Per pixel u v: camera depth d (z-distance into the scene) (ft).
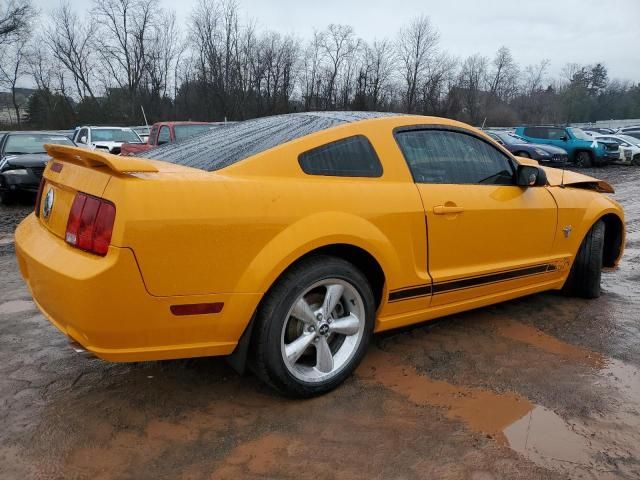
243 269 8.20
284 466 7.62
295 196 8.74
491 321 13.29
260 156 8.92
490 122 189.57
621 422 8.82
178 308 7.86
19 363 10.69
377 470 7.56
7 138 37.29
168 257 7.61
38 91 168.96
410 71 178.81
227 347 8.52
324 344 9.36
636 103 250.57
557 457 7.88
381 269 9.78
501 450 8.01
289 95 162.40
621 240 15.87
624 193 43.16
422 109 179.52
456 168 11.38
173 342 8.11
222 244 7.97
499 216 11.67
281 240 8.41
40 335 12.09
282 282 8.65
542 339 12.21
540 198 12.82
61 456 7.79
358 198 9.43
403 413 8.99
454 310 11.57
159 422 8.67
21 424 8.56
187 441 8.16
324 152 9.44
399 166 10.29
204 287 7.95
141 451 7.92
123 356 7.85
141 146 43.06
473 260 11.44
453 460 7.77
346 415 8.91
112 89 166.91
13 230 25.04
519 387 9.93
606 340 12.21
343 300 9.70
